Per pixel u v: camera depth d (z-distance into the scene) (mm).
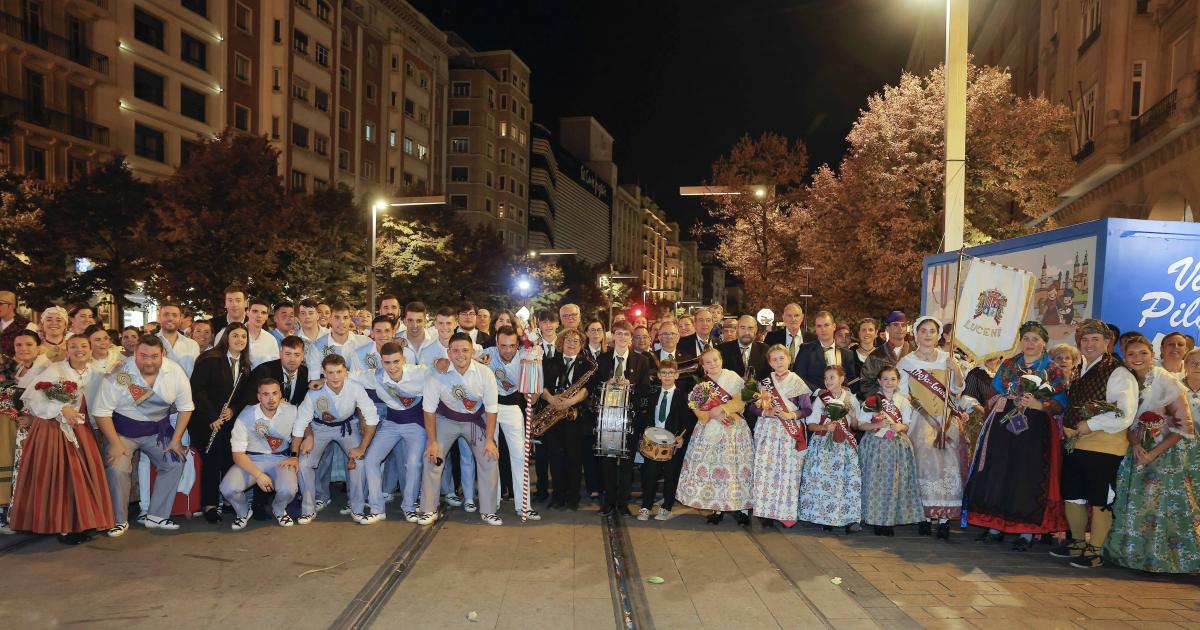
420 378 7145
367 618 4625
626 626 4605
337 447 8211
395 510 7699
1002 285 6930
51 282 20828
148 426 6582
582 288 76250
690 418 7734
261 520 7125
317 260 28156
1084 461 6121
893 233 21094
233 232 22156
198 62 36531
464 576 5453
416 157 58594
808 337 10555
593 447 8133
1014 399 6480
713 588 5285
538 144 83438
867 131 22641
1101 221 7262
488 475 7109
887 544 6676
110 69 31172
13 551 5969
